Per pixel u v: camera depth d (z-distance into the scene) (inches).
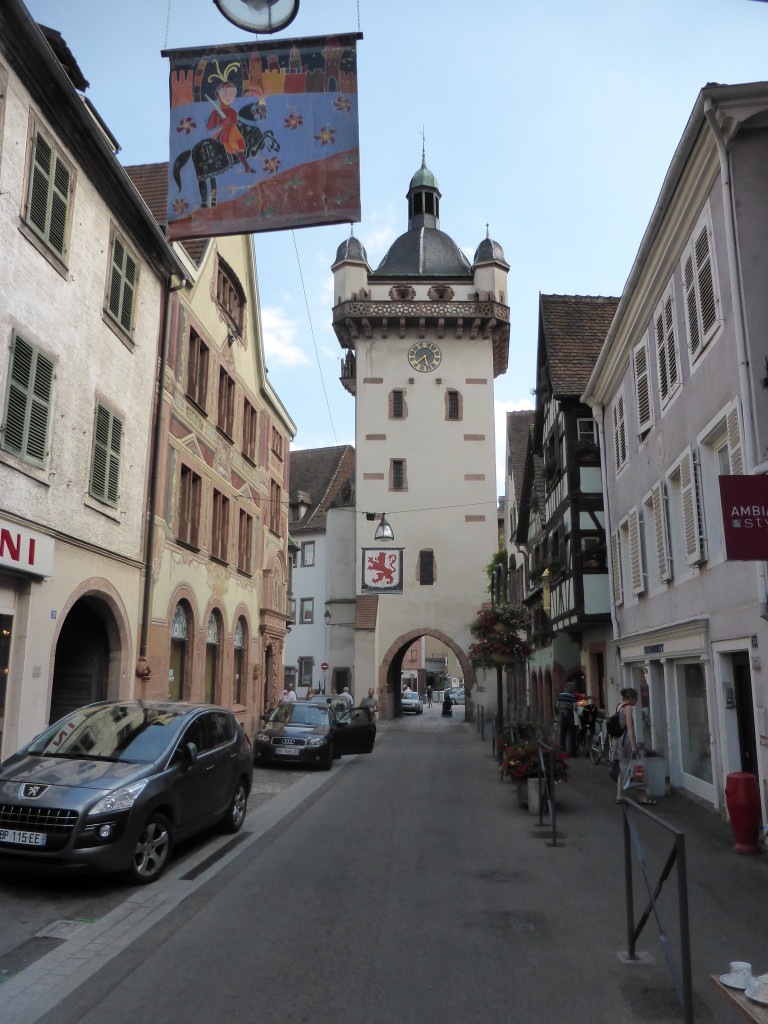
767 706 388.8
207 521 796.0
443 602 1662.2
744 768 446.3
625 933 248.4
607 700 813.9
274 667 1103.0
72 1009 187.8
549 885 306.5
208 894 288.5
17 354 443.8
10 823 283.0
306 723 770.8
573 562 817.5
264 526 1034.1
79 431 521.7
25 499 451.5
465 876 319.6
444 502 1692.9
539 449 1111.6
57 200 491.8
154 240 633.0
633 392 634.8
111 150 533.6
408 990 200.1
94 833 282.0
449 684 3277.6
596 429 791.1
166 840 316.8
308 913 265.1
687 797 532.4
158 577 657.6
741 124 394.9
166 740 344.2
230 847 373.1
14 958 222.1
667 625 542.9
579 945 236.1
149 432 646.5
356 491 1697.8
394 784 623.2
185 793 337.4
